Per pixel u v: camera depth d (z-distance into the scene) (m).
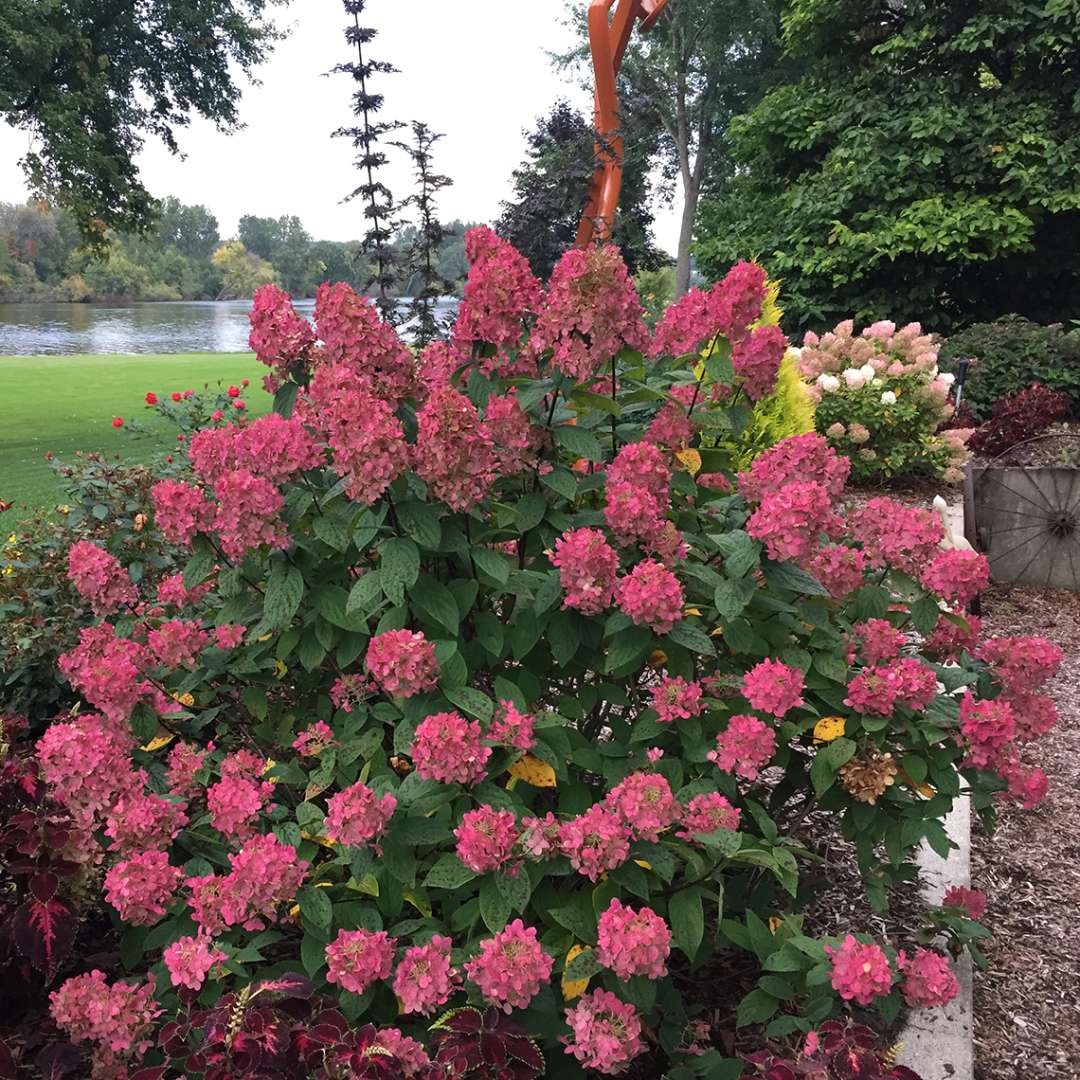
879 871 2.40
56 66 14.85
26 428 13.18
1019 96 13.59
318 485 2.22
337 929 1.89
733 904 2.39
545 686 2.41
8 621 3.47
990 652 2.40
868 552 2.47
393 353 2.25
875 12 15.04
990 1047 2.38
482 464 1.99
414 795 1.89
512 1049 1.60
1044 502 6.48
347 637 2.23
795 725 2.19
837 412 8.56
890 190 13.42
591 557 1.97
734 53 30.36
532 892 1.94
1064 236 13.77
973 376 11.55
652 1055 2.11
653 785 1.81
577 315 2.14
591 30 11.20
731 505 2.52
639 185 25.14
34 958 1.92
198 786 2.22
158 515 2.13
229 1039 1.56
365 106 8.45
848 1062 1.66
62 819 2.04
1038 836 3.45
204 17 16.06
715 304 2.39
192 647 2.33
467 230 2.46
